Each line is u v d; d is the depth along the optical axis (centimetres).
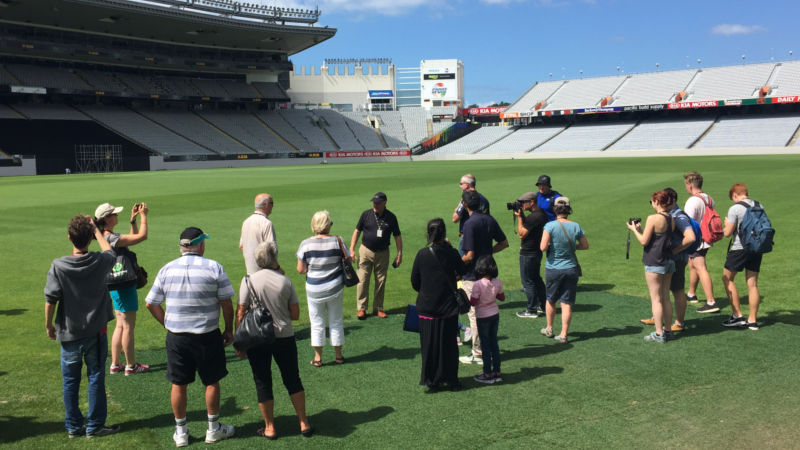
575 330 767
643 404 529
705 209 835
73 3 6066
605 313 840
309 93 10319
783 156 5628
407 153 8731
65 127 6781
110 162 6550
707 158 5681
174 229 1747
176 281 482
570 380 593
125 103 7969
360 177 4088
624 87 8712
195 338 480
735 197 745
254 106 9281
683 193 2425
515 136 8944
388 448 466
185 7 7181
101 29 7256
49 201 2727
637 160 5700
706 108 8012
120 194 3031
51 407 569
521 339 738
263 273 506
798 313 804
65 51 6788
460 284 801
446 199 2419
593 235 1470
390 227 864
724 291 945
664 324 725
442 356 574
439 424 506
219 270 496
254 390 606
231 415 547
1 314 910
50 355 723
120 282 634
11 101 6825
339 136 9138
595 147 7812
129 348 653
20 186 3831
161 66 7962
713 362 628
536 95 9538
